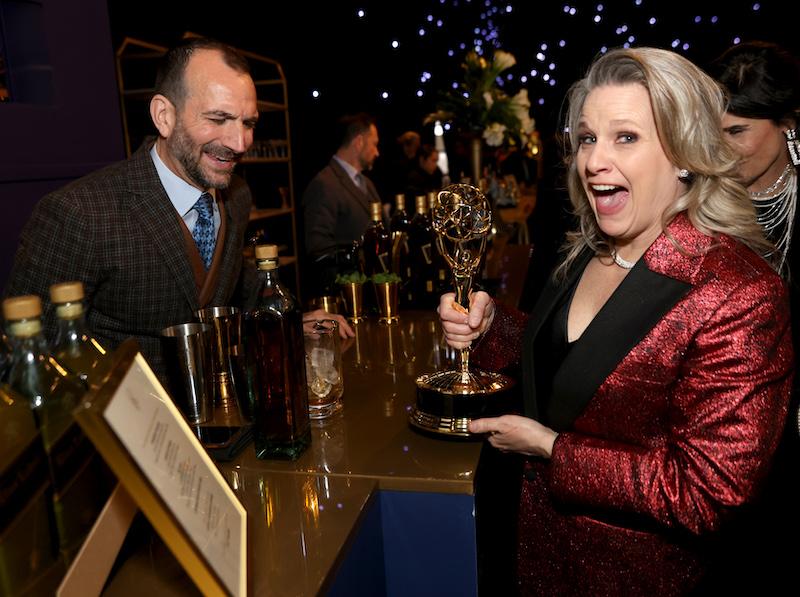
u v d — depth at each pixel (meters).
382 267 2.29
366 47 7.03
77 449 0.76
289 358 1.17
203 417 1.31
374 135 4.12
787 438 1.42
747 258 1.04
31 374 0.74
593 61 1.17
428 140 7.64
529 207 5.84
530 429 1.16
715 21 7.03
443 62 7.75
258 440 1.20
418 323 2.15
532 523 1.26
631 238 1.17
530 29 8.12
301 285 6.54
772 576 1.34
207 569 0.69
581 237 1.32
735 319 0.98
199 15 4.74
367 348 1.89
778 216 1.58
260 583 0.82
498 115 4.16
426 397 1.29
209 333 1.33
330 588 0.86
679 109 1.03
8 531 0.67
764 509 1.42
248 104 1.64
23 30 2.07
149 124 4.26
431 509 1.12
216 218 1.85
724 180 1.08
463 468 1.15
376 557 1.11
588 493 1.06
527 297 2.81
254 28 5.55
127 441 0.65
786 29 7.11
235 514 0.87
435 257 2.35
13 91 2.07
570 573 1.21
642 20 7.70
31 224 1.62
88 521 0.78
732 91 1.53
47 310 1.59
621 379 1.09
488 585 1.34
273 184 6.01
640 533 1.12
